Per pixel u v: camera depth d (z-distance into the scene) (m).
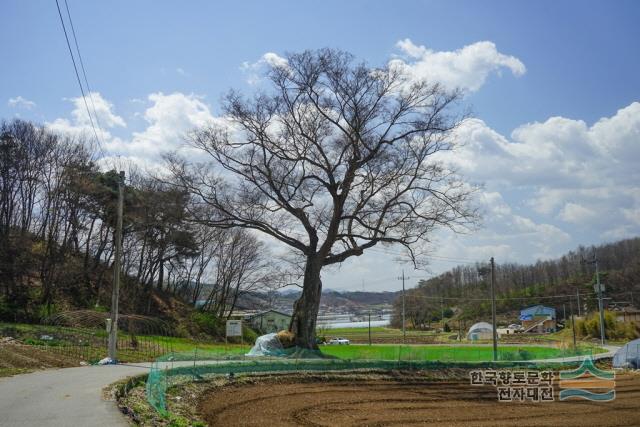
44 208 67.19
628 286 122.25
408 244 42.66
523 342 85.38
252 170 42.56
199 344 55.72
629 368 48.06
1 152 64.38
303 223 43.06
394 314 152.00
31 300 58.16
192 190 42.44
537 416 25.59
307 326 42.34
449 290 154.50
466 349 57.50
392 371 36.78
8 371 24.55
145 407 18.16
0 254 60.06
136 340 42.19
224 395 25.64
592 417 25.75
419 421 23.16
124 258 71.25
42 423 14.05
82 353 33.25
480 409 27.00
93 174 65.25
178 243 71.06
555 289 137.00
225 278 86.56
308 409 24.22
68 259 67.31
